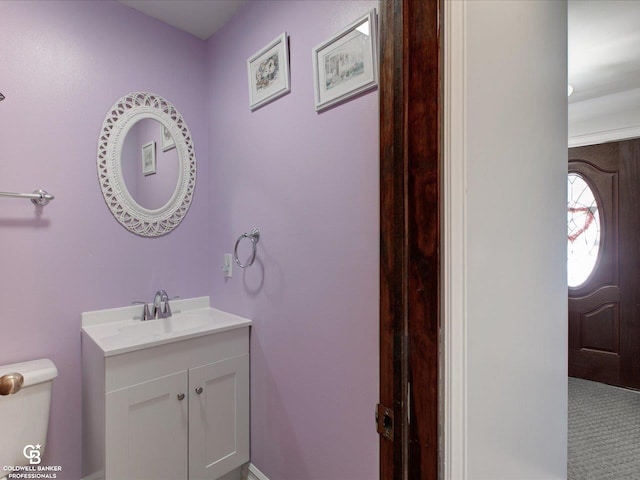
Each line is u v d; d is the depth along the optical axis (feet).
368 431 3.91
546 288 3.18
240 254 5.90
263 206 5.38
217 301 6.54
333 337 4.30
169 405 4.75
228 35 6.13
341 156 4.17
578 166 10.23
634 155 9.34
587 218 10.18
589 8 5.70
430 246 1.95
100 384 4.38
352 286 4.08
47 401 4.53
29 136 4.91
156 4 5.76
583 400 8.93
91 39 5.44
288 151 4.90
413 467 2.02
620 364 9.63
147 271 6.07
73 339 5.28
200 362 5.08
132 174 5.88
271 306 5.25
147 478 4.53
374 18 3.73
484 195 2.18
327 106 4.29
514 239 2.57
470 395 2.05
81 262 5.37
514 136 2.57
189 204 6.56
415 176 2.02
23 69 4.85
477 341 2.12
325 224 4.39
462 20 1.99
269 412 5.27
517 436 2.63
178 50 6.41
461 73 1.97
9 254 4.76
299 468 4.76
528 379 2.82
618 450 6.85
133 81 5.88
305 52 4.61
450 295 1.94
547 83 3.24
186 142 6.51
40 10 4.98
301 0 4.66
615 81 8.56
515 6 2.62
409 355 2.04
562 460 3.62
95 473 4.59
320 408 4.47
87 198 5.42
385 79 2.16
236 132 5.95
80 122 5.35
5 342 4.73
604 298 9.88
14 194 4.62
